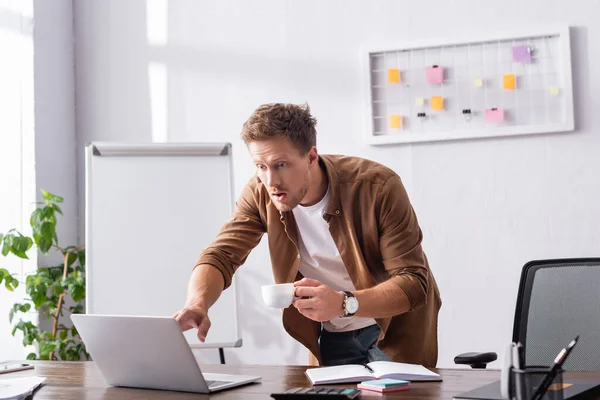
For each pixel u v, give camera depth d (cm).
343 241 197
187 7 356
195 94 354
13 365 193
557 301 198
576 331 194
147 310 304
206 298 187
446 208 317
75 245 366
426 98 320
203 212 312
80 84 370
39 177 347
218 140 350
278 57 343
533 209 307
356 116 330
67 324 354
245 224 211
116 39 365
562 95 303
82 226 367
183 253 309
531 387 108
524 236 308
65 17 367
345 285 212
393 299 173
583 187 302
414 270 185
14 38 350
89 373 177
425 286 183
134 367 150
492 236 311
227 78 349
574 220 303
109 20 367
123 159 313
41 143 349
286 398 130
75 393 149
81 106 369
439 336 315
